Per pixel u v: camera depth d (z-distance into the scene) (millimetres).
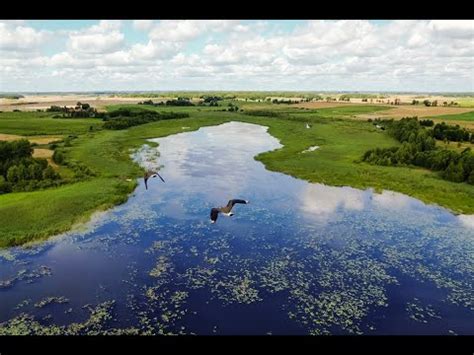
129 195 54500
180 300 30453
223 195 54750
